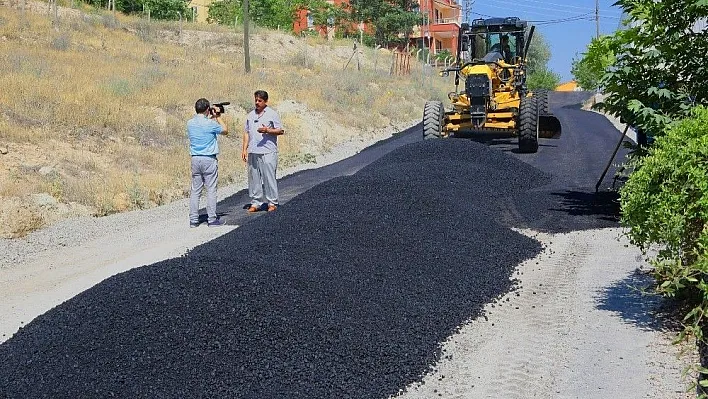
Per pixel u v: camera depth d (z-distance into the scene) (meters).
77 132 15.69
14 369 4.84
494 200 11.41
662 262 5.50
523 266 8.07
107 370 4.75
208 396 4.62
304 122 21.33
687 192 5.27
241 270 6.12
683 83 8.74
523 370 5.25
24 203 11.21
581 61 9.59
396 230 8.16
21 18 27.61
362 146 21.06
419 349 5.57
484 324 6.26
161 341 5.04
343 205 8.95
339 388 4.88
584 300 6.71
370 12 51.19
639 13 8.77
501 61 16.88
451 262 7.62
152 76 22.44
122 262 8.55
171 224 10.84
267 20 48.47
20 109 15.92
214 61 29.53
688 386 4.78
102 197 12.25
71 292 7.52
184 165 15.00
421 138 21.67
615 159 15.55
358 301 6.17
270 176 11.09
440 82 37.88
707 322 5.65
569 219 10.24
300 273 6.45
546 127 19.17
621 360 5.31
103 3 38.28
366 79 31.67
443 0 68.81
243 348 5.11
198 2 51.91
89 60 23.27
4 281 8.16
